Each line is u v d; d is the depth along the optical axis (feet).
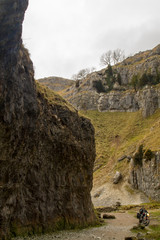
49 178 73.46
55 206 73.97
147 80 390.63
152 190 193.98
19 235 57.88
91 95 430.20
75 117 92.02
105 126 360.48
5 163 52.31
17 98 52.95
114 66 515.09
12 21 45.32
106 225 93.40
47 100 77.41
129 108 377.71
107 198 210.59
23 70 55.77
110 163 273.75
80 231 75.61
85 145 95.50
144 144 237.86
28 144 61.21
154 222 98.89
